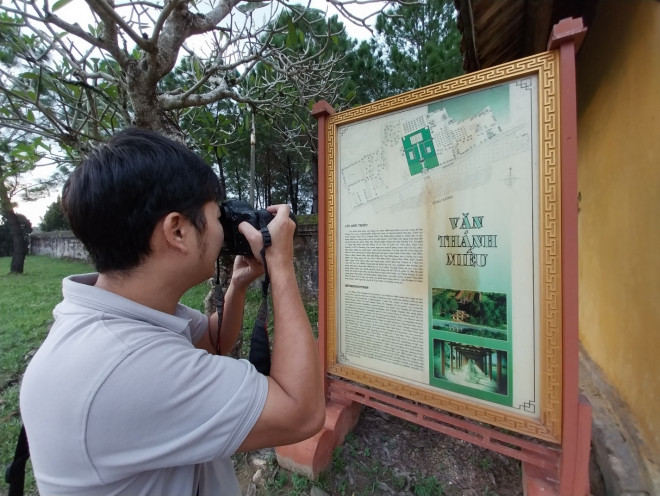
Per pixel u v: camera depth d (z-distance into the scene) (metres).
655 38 1.60
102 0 1.39
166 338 0.66
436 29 6.05
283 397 0.67
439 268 1.53
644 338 1.72
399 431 2.07
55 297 5.97
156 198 0.65
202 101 2.55
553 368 1.26
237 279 1.12
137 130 0.72
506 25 1.95
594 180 2.46
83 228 0.66
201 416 0.60
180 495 0.69
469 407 1.44
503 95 1.35
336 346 1.87
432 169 1.53
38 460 0.59
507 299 1.36
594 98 2.42
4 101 2.42
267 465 1.88
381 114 1.67
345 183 1.81
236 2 2.22
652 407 1.62
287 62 2.83
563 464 1.24
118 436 0.57
